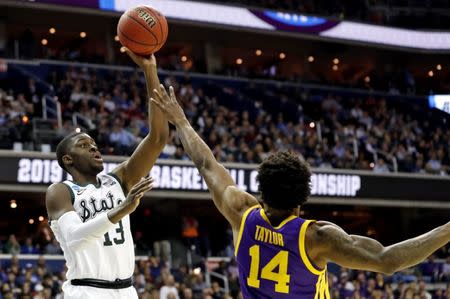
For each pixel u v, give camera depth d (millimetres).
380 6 31406
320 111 27422
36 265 18250
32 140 20453
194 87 27031
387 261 3373
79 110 22641
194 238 21594
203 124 23688
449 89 32062
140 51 4887
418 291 19172
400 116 28391
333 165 23812
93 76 24531
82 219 4922
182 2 26203
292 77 29109
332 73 32719
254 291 3648
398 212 26969
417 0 31797
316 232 3574
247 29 27031
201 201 24375
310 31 28062
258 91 27781
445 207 25000
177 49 29719
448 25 31422
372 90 29750
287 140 24266
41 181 19547
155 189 20812
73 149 5129
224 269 19656
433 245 3338
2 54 25516
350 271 20891
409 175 24438
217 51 29625
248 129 24141
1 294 15117
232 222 3832
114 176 5223
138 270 17844
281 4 28797
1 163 19188
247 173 21672
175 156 21500
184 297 16656
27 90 23281
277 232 3619
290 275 3582
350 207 26938
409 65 32406
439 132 27984
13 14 26281
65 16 26859
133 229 23594
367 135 26516
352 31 28922
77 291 4848
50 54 25906
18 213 22984
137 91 24469
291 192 3637
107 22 27484
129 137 21391
